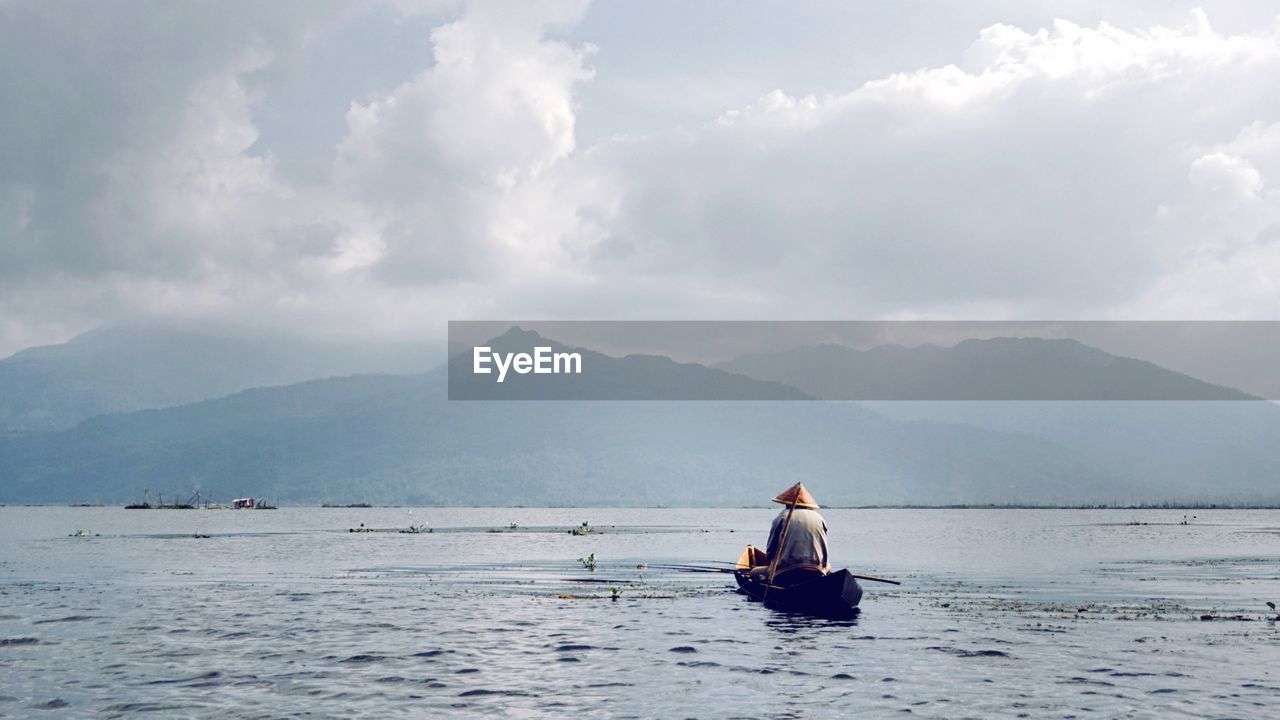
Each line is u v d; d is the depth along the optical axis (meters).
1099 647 27.25
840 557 74.75
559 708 19.95
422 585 46.91
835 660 25.25
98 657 25.56
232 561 67.12
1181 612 35.28
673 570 57.44
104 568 59.19
